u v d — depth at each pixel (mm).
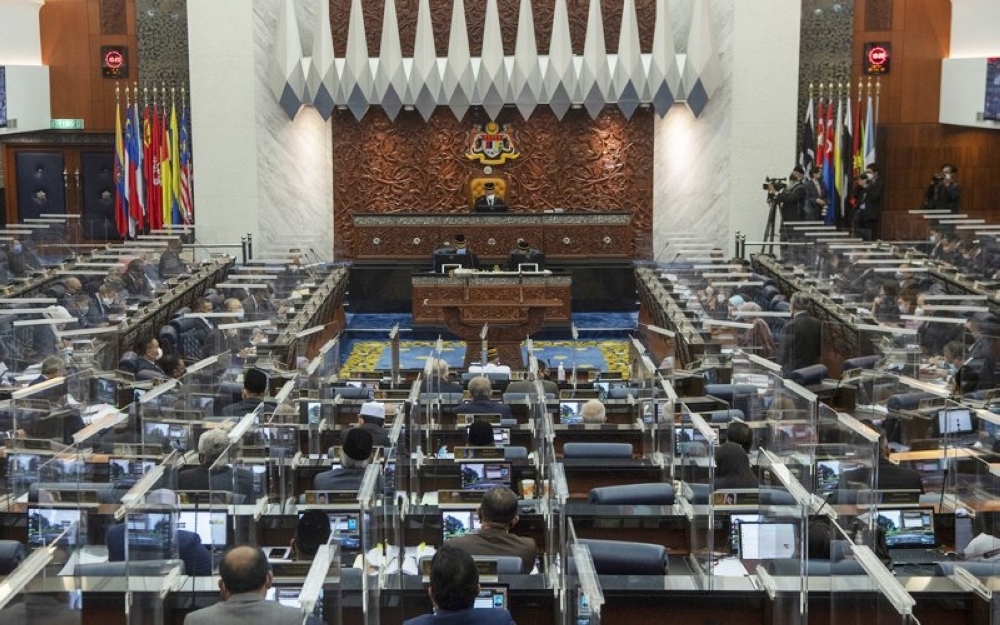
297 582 5695
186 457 8555
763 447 9961
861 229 22984
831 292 17312
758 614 6051
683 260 21547
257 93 23922
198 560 6242
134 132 24094
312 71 23875
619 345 20984
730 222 24094
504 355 19500
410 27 25391
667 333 15312
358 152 26141
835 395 11789
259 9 23891
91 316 15664
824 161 23875
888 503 7906
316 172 25641
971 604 6066
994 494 7059
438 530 7320
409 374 13883
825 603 5758
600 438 9961
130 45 25703
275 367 13102
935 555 7676
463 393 11414
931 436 9070
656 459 9047
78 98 25859
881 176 24422
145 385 11633
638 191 26109
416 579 6320
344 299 22922
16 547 6379
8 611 4547
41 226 20797
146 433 8656
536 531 7570
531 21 23984
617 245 24703
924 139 26078
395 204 26203
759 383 10250
